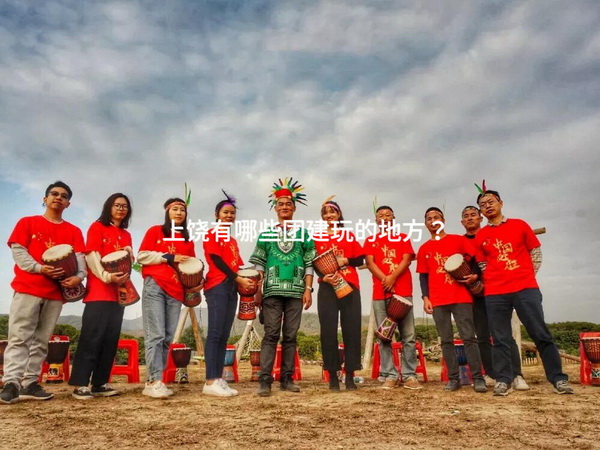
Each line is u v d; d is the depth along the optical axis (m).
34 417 3.91
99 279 5.14
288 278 5.40
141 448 2.90
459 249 5.82
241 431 3.32
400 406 4.37
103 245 5.20
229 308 5.39
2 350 6.23
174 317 5.36
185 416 3.91
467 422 3.60
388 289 6.00
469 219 6.23
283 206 5.63
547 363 5.28
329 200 6.05
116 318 5.30
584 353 6.19
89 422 3.68
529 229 5.47
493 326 5.34
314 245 5.70
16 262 4.84
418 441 3.03
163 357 5.30
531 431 3.29
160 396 5.01
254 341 10.02
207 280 5.41
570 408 4.22
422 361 7.16
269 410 4.18
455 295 5.64
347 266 5.75
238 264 5.58
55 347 6.67
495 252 5.48
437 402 4.62
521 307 5.30
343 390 5.64
